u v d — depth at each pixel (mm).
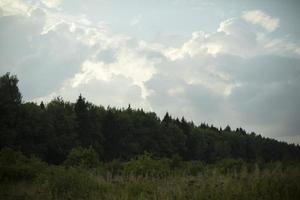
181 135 102125
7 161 24094
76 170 16109
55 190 13977
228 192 10453
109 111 89438
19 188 16391
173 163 30906
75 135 75750
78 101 82688
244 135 138625
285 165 14078
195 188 11695
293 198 9828
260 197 9922
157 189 12461
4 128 60625
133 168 21922
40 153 67000
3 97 62281
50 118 71688
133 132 93312
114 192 13328
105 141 87625
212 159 111000
